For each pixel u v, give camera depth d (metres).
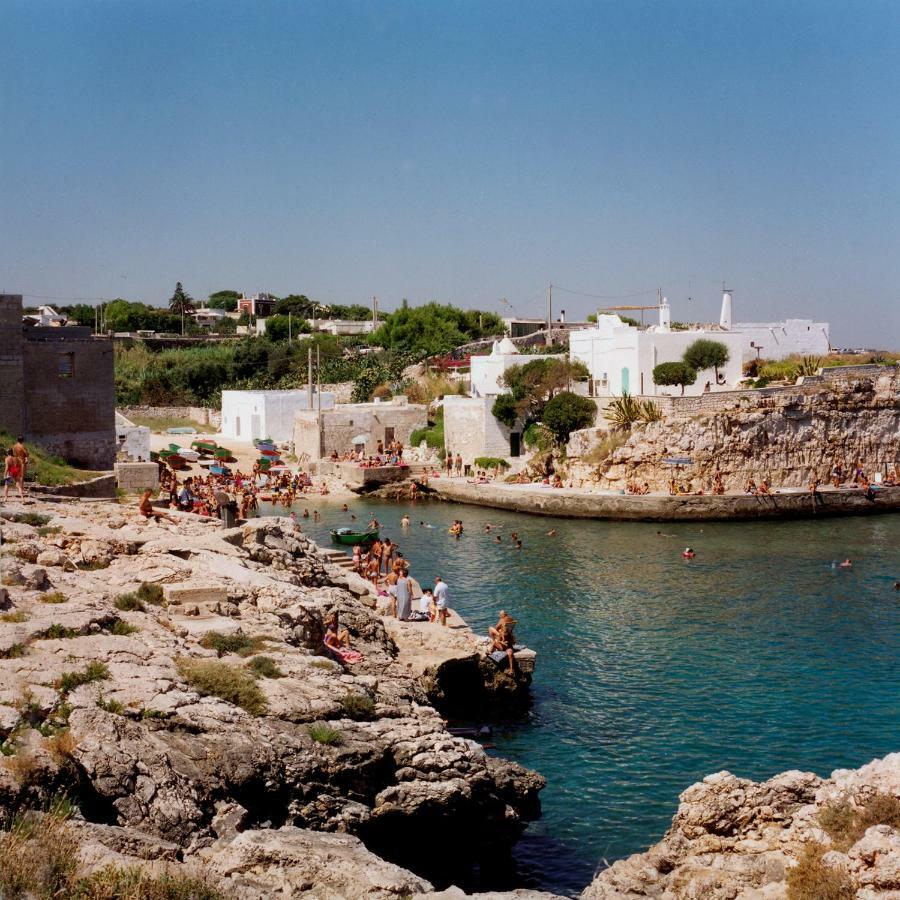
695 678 41.97
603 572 62.84
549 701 39.16
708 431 87.88
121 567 32.06
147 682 22.23
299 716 23.66
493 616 52.19
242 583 31.78
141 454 87.12
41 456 51.06
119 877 16.02
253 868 18.39
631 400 91.31
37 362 53.44
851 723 36.81
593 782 31.70
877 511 88.50
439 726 26.72
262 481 98.69
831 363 106.38
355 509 89.12
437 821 24.88
